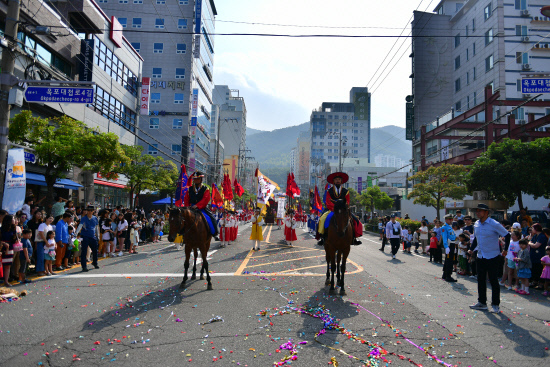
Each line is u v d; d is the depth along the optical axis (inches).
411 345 201.2
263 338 207.6
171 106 2170.3
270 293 315.6
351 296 311.7
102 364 172.2
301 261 519.5
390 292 333.7
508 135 1094.4
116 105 1244.5
